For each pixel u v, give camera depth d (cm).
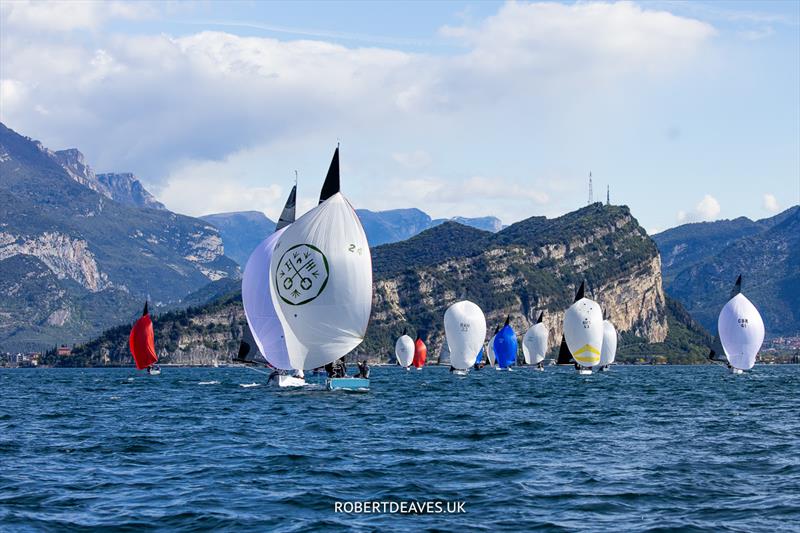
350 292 15138
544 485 7462
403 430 11562
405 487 7362
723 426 12344
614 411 15262
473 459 8894
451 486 7425
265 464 8531
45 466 8475
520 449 9694
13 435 11194
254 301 16375
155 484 7481
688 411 15275
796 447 9819
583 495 7031
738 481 7619
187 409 15362
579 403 17612
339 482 7594
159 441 10356
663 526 6012
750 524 6072
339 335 15200
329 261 15088
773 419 13575
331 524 6069
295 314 15275
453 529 5938
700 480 7656
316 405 15738
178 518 6228
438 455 9169
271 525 6041
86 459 8931
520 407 16275
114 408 16200
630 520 6197
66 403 18150
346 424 12269
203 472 8075
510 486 7419
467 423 12644
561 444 10144
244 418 13250
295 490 7206
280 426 12019
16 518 6194
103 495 7012
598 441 10450
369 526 6019
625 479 7719
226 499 6844
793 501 6775
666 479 7712
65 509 6506
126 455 9200
